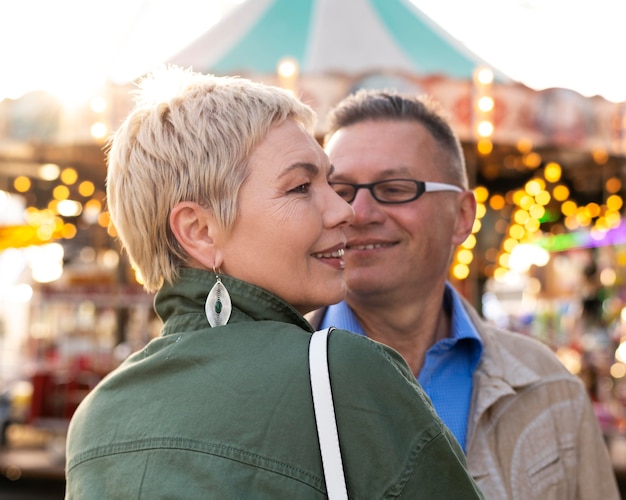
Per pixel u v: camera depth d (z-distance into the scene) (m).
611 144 6.34
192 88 1.28
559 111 6.20
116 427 1.18
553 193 9.07
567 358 9.66
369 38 6.09
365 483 1.07
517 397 1.92
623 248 11.09
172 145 1.23
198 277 1.24
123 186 1.28
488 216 9.62
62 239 10.72
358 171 1.95
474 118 5.97
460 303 2.05
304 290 1.25
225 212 1.21
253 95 1.26
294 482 1.06
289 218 1.22
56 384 8.08
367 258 1.93
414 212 1.93
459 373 1.98
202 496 1.06
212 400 1.12
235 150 1.22
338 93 5.75
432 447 1.11
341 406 1.09
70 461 1.24
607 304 11.34
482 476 1.82
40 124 6.47
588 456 1.95
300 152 1.24
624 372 9.62
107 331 8.72
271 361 1.13
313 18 6.30
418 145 1.98
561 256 12.80
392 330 2.00
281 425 1.09
